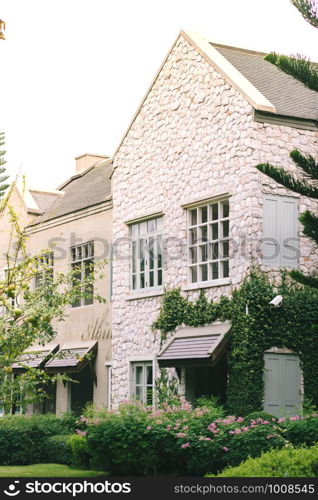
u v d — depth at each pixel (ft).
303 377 56.65
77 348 74.59
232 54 66.28
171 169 64.75
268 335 55.47
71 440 55.88
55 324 79.00
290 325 56.29
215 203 60.29
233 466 44.75
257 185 56.34
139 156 68.95
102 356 71.87
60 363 74.69
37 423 62.59
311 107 60.95
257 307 55.21
